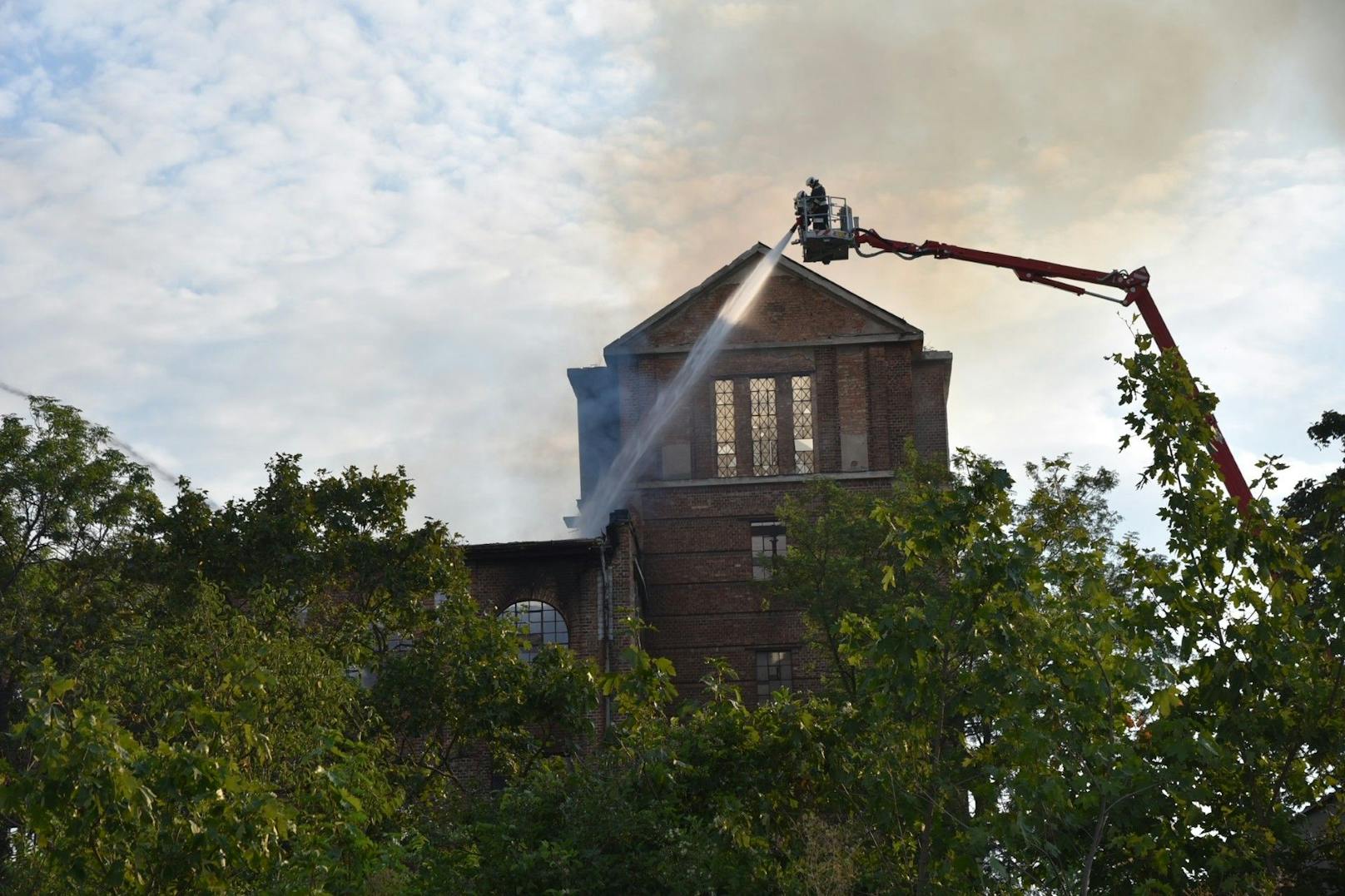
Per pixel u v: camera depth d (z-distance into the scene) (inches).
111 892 513.7
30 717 502.3
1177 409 679.1
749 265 1803.6
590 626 1507.1
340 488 1205.7
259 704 656.4
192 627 892.6
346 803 658.2
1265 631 649.0
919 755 646.5
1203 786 609.0
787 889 655.1
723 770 728.3
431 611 1168.8
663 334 1801.2
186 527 1197.1
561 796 743.1
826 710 746.8
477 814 757.3
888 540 654.5
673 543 1739.7
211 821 514.6
